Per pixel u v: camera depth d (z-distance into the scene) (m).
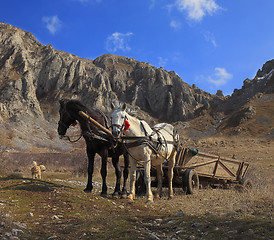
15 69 148.50
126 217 5.84
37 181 8.96
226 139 85.62
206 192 10.01
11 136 67.81
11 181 8.61
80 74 165.38
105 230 4.79
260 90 144.50
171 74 184.62
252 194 8.74
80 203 6.83
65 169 24.45
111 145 8.71
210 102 158.38
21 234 4.31
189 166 10.40
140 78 182.25
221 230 4.61
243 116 113.19
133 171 8.41
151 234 4.55
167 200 8.71
